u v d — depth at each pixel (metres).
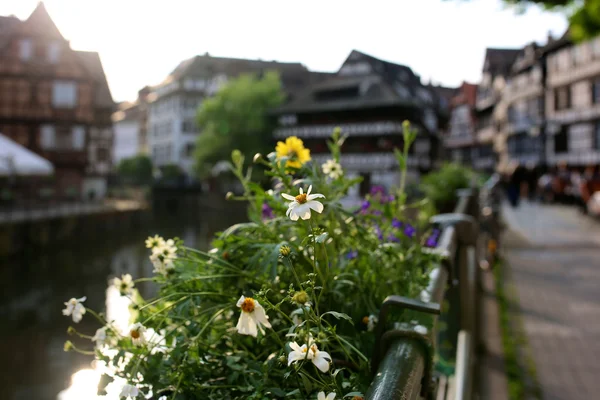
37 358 9.58
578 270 9.00
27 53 43.38
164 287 1.47
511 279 8.15
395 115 44.31
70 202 39.03
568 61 46.03
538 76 49.88
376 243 1.74
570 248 11.68
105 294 15.20
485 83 66.81
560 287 7.59
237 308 1.39
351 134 45.12
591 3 6.14
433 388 1.31
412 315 1.39
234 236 1.54
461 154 73.75
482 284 7.49
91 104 44.59
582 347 4.97
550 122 45.50
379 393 0.93
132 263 21.66
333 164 1.81
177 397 1.21
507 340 5.08
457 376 3.19
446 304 3.44
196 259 1.52
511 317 5.96
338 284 1.52
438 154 57.31
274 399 1.20
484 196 11.60
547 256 10.55
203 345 1.33
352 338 1.41
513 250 11.36
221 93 50.16
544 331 5.46
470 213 8.93
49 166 26.75
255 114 48.88
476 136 70.88
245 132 48.94
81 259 23.00
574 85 45.44
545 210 24.14
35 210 29.80
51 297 15.12
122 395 1.13
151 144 84.75
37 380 8.48
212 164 50.66
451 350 3.52
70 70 44.00
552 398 3.85
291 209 1.07
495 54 65.62
